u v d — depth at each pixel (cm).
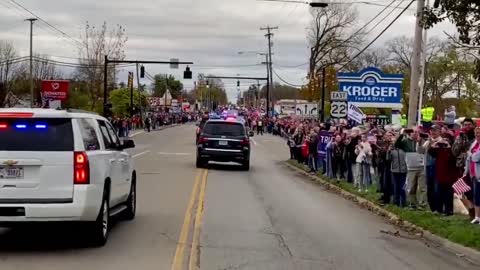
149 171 2580
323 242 1141
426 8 1170
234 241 1114
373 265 965
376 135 1994
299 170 2923
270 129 8212
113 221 1304
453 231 1197
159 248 1030
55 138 962
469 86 6644
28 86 8638
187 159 3344
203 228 1244
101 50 7369
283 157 3950
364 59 8288
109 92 8719
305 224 1347
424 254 1078
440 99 7150
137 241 1086
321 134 2634
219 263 930
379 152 1736
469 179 1331
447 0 1124
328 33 7994
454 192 1417
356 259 1004
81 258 939
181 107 15600
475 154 1259
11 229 1192
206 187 2027
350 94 2914
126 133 5956
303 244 1111
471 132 1422
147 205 1566
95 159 994
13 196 944
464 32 1136
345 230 1292
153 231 1192
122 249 1012
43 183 948
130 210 1318
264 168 3019
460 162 1395
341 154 2261
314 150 2673
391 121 3378
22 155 948
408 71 8312
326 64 6988
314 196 1917
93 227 1012
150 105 12100
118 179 1165
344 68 7925
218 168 2839
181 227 1245
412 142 1578
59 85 4625
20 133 961
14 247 1016
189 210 1491
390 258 1027
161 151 4025
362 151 1934
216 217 1397
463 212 1495
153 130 8538
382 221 1445
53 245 1037
